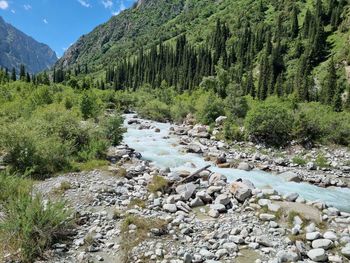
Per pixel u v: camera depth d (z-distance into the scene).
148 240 8.98
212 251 8.65
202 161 22.11
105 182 14.02
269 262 8.02
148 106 50.44
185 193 12.77
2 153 15.64
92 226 9.76
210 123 36.94
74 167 15.95
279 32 113.62
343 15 102.31
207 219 10.87
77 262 7.79
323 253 8.37
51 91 57.09
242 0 180.62
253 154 25.20
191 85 100.50
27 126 18.14
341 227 10.48
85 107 35.44
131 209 11.20
